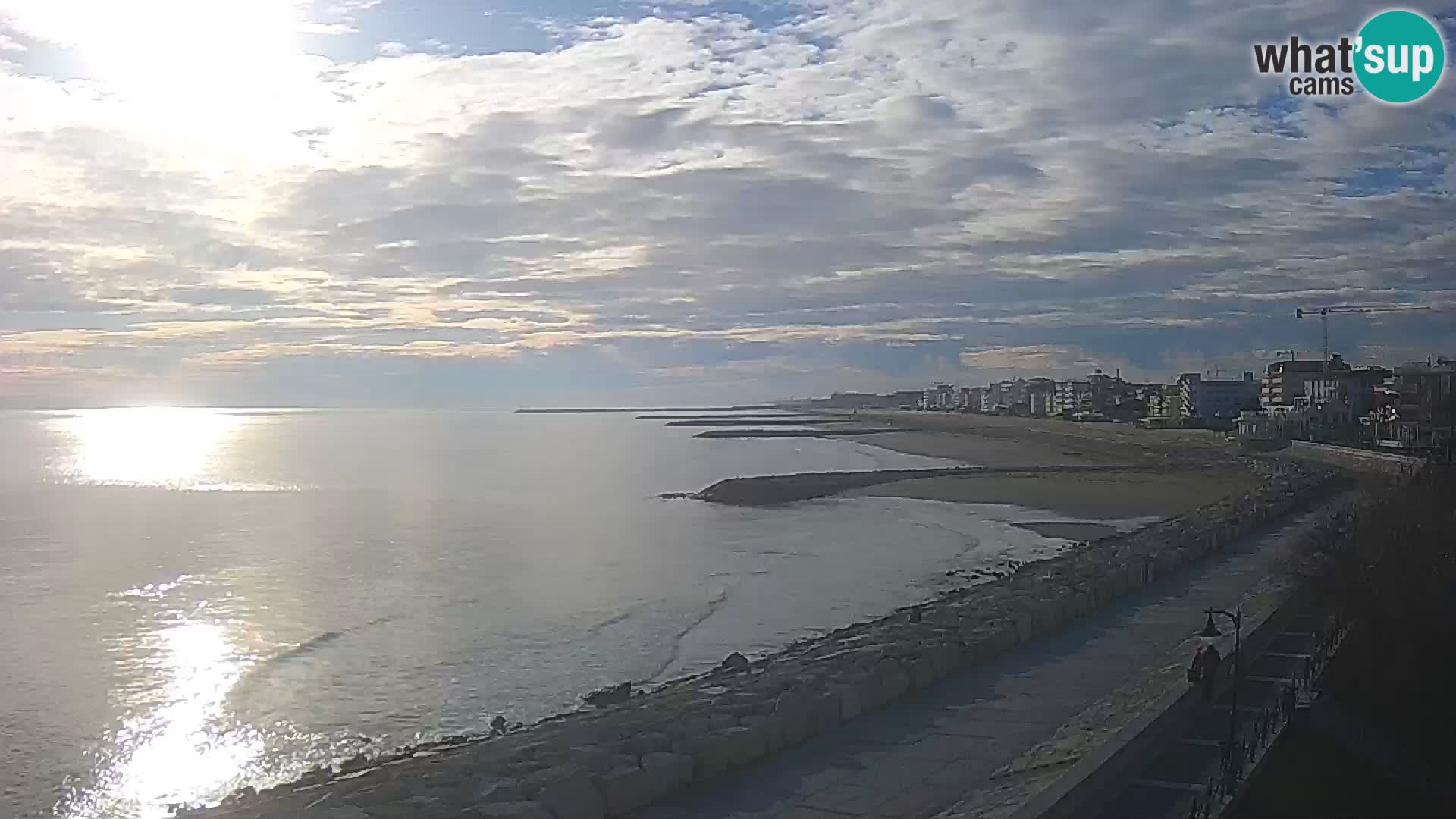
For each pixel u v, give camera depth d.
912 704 16.48
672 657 23.86
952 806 12.32
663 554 39.31
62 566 37.56
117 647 25.02
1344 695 15.12
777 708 15.07
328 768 16.72
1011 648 19.95
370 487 72.25
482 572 35.44
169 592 32.28
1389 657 16.34
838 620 27.61
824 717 15.17
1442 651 16.00
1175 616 22.80
